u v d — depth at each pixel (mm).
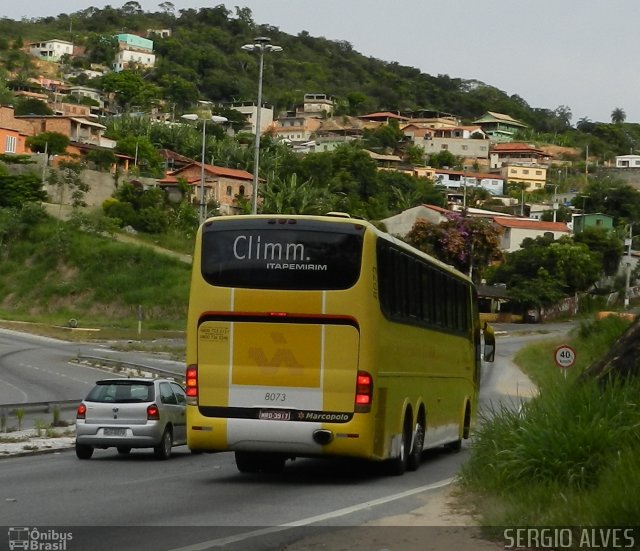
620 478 23312
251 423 33812
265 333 33969
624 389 29375
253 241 34344
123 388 46625
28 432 57219
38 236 186250
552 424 28391
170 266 178875
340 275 33781
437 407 43781
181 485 34812
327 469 40844
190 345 34562
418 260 40094
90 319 168250
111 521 26078
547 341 123750
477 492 29109
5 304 176125
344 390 33500
